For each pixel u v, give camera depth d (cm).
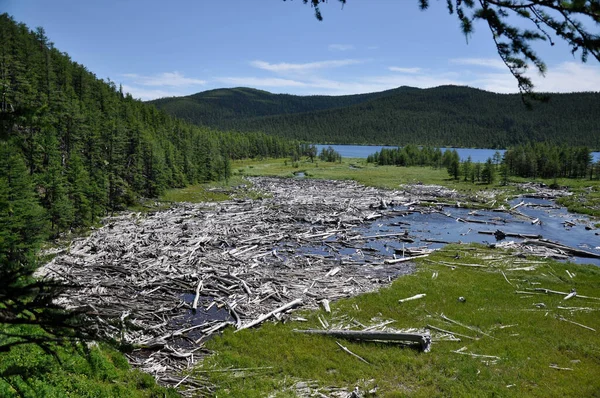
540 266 3197
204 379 1647
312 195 7106
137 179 6266
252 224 4762
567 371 1703
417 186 8356
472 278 2928
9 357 1251
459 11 551
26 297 426
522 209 5978
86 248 3503
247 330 2117
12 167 2884
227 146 14075
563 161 9750
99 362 1509
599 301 2467
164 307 2388
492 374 1680
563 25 475
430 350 1884
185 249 3600
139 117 10294
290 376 1684
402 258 3453
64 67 9256
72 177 4503
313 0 651
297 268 3206
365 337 1991
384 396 1546
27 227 2783
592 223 4950
